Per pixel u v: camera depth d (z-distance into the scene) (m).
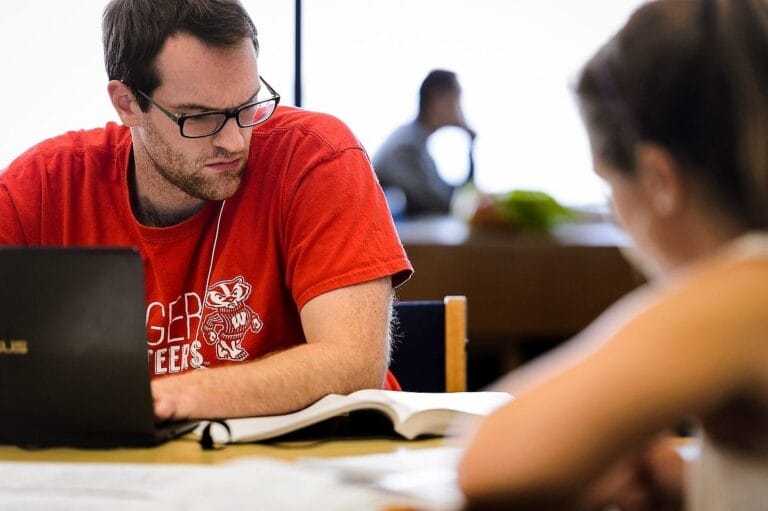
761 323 0.70
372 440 1.31
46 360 1.21
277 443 1.29
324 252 1.68
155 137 1.70
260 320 1.76
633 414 0.71
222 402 1.36
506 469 0.75
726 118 0.77
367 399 1.31
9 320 1.20
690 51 0.79
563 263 3.94
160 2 1.66
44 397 1.22
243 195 1.78
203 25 1.64
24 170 1.88
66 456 1.21
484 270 3.93
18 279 1.18
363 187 1.75
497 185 5.70
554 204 4.13
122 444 1.24
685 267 0.81
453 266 3.93
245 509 0.83
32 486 1.03
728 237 0.78
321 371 1.47
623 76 0.82
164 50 1.65
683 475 1.01
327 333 1.60
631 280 3.93
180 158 1.69
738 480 0.76
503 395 1.41
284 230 1.76
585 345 0.81
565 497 0.74
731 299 0.71
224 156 1.68
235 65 1.65
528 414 0.75
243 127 1.69
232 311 1.76
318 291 1.65
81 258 1.17
